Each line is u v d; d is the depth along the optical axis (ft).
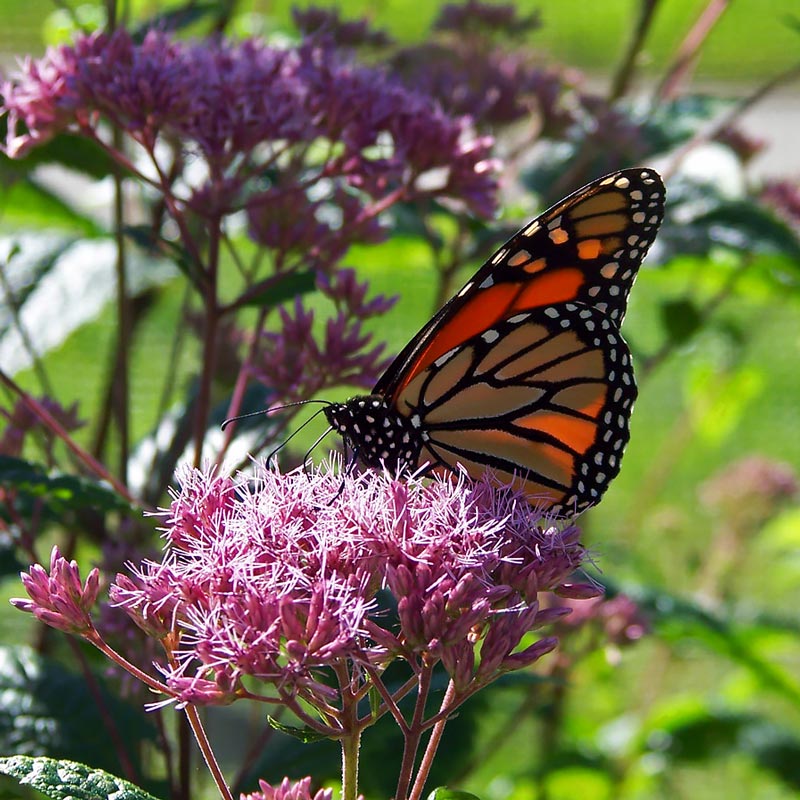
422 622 1.71
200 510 1.75
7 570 1.92
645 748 2.34
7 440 1.97
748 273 2.35
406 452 1.84
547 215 1.83
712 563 2.59
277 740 1.95
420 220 2.17
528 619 1.72
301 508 1.74
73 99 1.89
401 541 1.73
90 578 1.72
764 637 2.33
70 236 2.13
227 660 1.68
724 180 2.22
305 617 1.71
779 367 4.21
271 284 1.92
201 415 1.92
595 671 2.34
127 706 1.91
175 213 1.91
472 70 2.20
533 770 2.29
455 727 2.07
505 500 1.77
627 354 1.84
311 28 2.18
